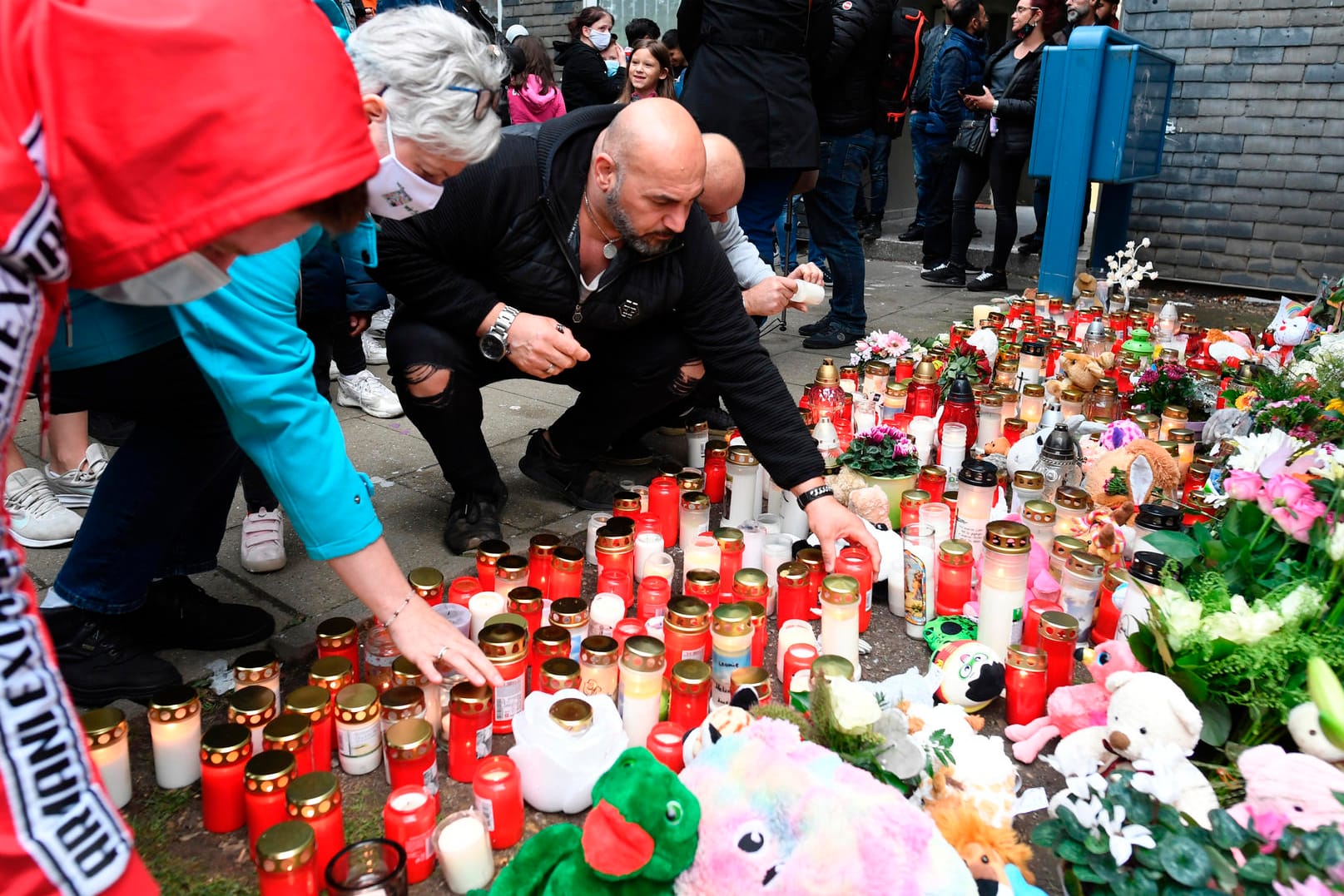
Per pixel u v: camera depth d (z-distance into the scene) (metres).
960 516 2.79
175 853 1.70
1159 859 1.46
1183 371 3.98
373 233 2.07
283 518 3.09
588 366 3.04
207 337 1.55
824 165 5.16
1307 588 1.83
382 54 1.67
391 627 1.77
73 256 0.95
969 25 7.29
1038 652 2.07
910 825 1.36
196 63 0.91
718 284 2.68
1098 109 5.39
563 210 2.60
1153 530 2.58
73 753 0.98
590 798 1.80
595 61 7.00
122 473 1.96
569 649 2.09
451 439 2.84
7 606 0.93
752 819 1.36
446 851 1.57
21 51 0.87
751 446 2.65
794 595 2.38
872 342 4.38
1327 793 1.52
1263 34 6.93
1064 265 5.66
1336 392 3.38
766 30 4.32
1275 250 7.29
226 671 2.22
